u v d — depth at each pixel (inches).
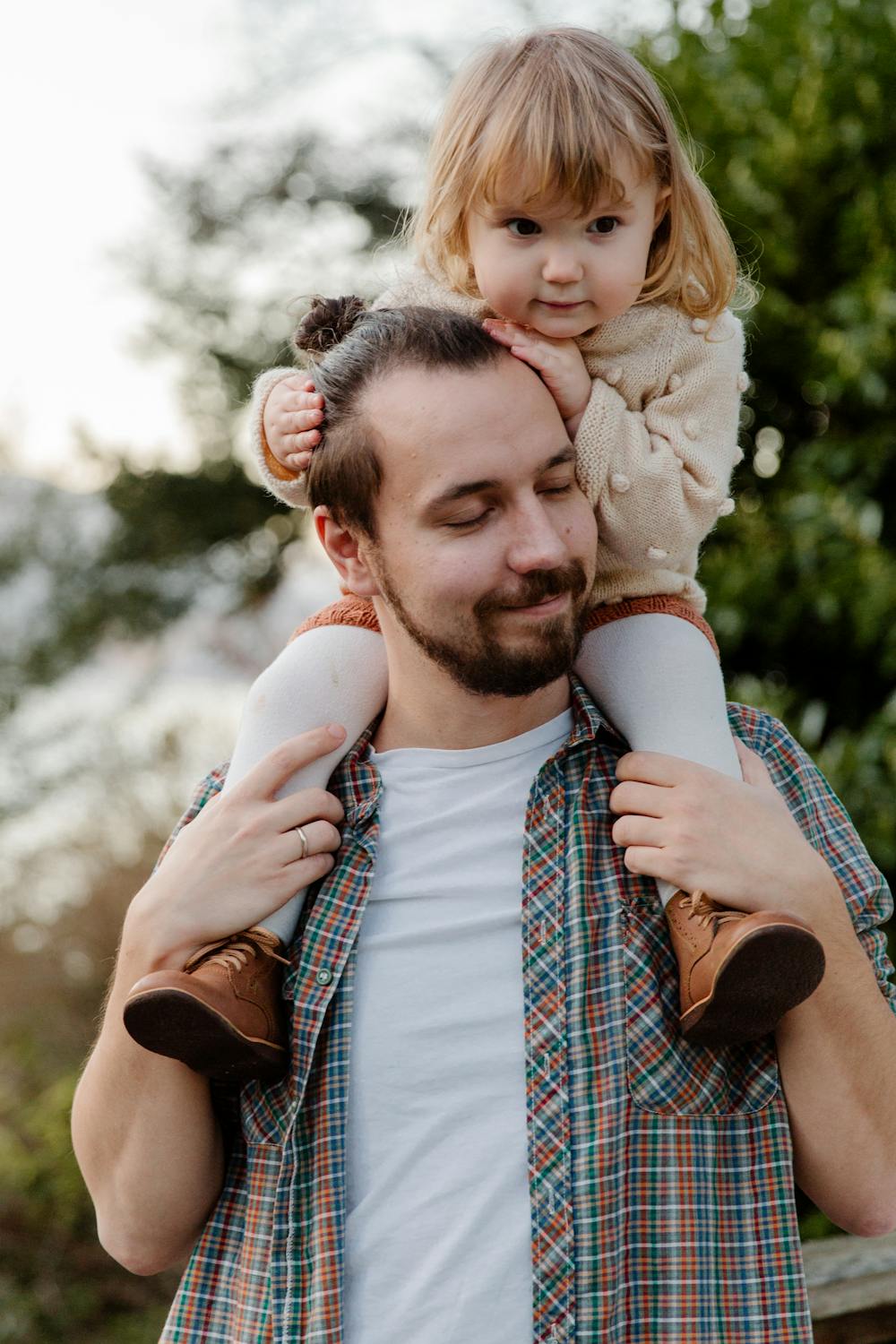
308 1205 61.0
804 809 67.0
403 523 60.9
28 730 285.6
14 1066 247.4
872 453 131.6
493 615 59.7
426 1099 60.8
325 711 67.9
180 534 319.6
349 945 63.2
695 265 67.4
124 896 258.2
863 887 65.0
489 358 61.0
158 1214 64.1
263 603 329.1
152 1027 57.6
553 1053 60.0
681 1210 58.5
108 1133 64.0
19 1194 219.0
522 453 59.5
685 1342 57.4
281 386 69.1
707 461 66.3
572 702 68.4
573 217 63.3
